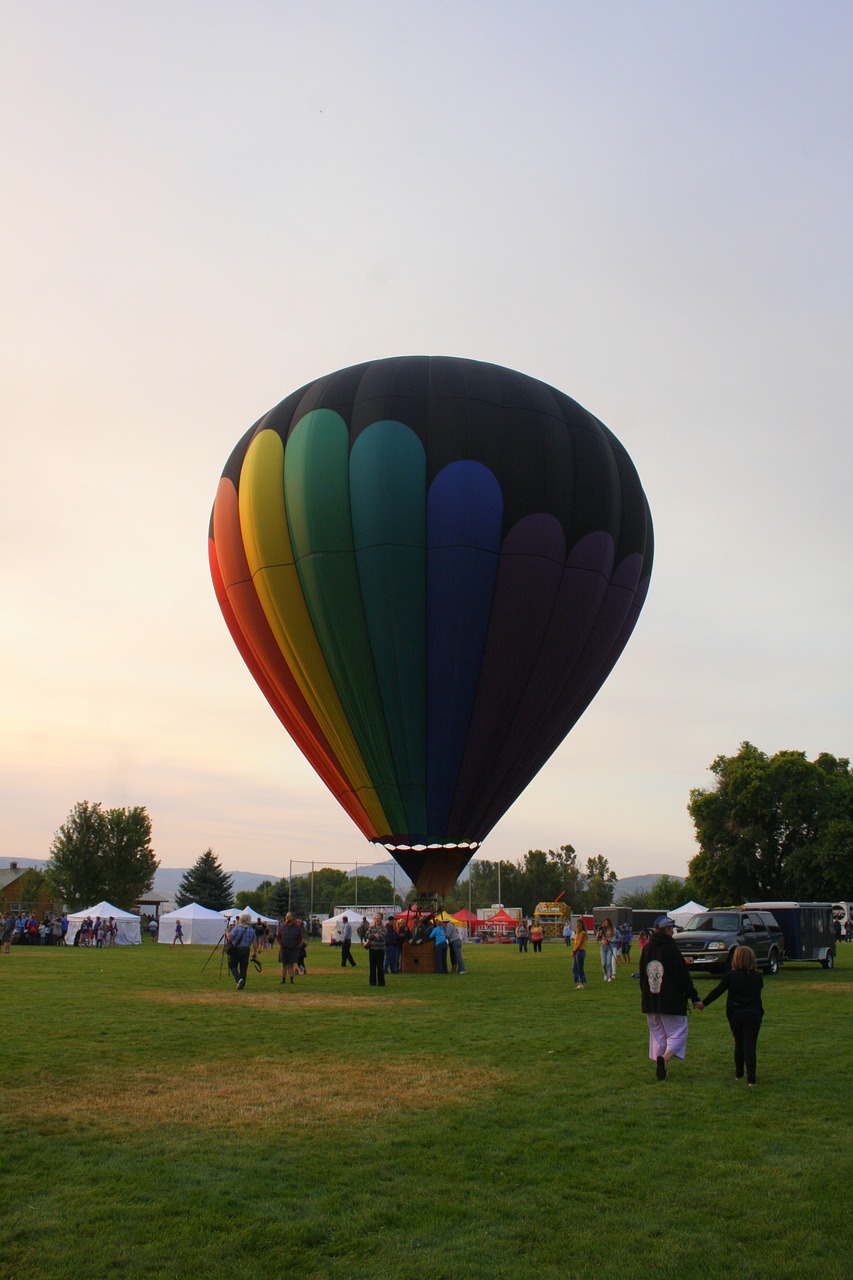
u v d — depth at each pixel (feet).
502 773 80.79
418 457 77.87
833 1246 19.63
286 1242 19.60
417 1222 20.79
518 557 77.46
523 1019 52.08
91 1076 35.06
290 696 83.41
